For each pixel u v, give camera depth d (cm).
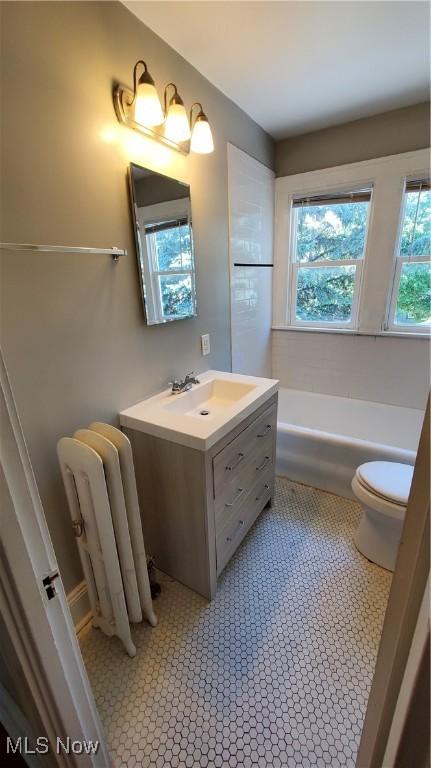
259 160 240
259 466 177
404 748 47
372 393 276
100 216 125
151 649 132
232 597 151
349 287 269
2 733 96
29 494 58
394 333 254
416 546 46
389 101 206
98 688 120
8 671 78
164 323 166
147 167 143
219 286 211
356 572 162
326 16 135
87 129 117
